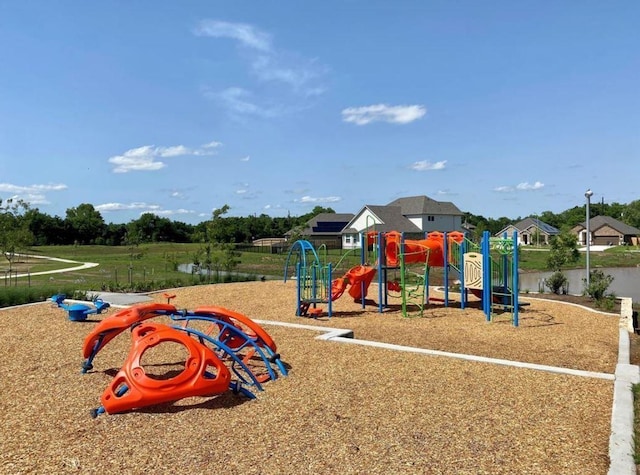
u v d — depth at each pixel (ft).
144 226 276.21
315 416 16.83
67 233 255.70
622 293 75.20
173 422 16.35
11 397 19.04
